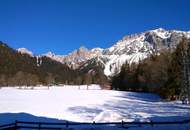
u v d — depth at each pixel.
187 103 86.88
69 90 198.25
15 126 34.50
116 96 132.38
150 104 88.69
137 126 35.00
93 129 33.12
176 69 100.62
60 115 57.19
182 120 41.09
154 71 114.69
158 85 116.00
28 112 60.81
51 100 102.94
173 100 100.94
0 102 91.00
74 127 34.69
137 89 170.38
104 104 86.81
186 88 85.62
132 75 176.88
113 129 33.03
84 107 75.31
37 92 167.38
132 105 84.69
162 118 46.69
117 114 52.28
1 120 46.00
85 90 198.00
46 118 50.81
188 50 91.06
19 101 96.25
